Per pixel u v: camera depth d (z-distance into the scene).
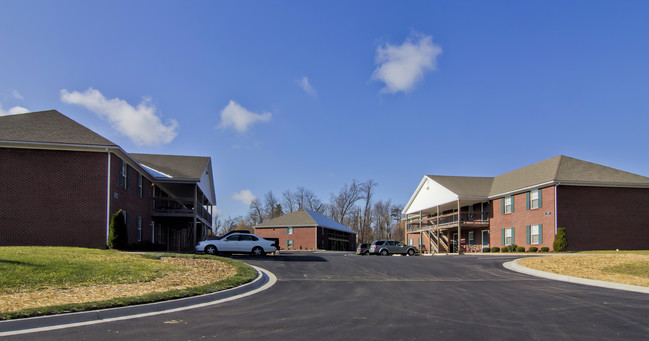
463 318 9.33
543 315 9.70
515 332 8.06
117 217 24.14
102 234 24.34
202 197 40.94
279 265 21.27
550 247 32.72
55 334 7.82
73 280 12.78
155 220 35.84
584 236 32.22
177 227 42.56
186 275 15.08
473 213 42.47
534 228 34.91
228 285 13.43
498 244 40.34
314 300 11.77
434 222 51.84
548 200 33.25
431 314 9.77
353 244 78.50
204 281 14.20
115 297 11.02
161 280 13.84
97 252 18.41
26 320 8.45
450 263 23.67
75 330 8.14
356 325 8.58
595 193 32.84
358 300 11.79
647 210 33.09
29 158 24.08
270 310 10.21
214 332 7.96
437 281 16.44
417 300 11.82
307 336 7.68
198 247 26.89
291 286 14.66
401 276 17.94
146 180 32.25
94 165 24.75
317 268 20.30
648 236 32.78
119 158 26.39
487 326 8.55
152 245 29.80
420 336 7.71
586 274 17.95
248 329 8.20
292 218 64.12
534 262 21.73
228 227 94.56
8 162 23.78
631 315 9.72
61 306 9.47
